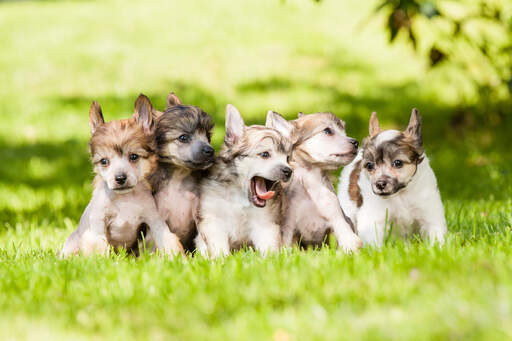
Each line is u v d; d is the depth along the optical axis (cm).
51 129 2275
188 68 2845
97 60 2956
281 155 890
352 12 3484
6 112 2444
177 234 926
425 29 2912
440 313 552
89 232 880
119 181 836
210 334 569
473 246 787
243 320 587
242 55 2997
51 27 3478
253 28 3309
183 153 880
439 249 766
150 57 2973
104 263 787
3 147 2117
